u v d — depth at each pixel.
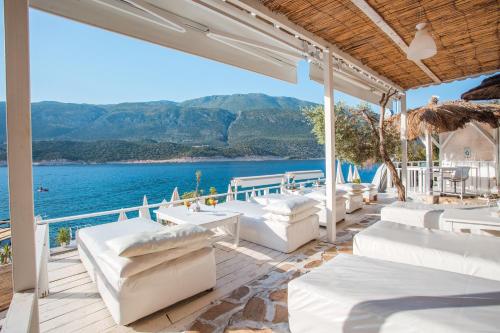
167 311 2.29
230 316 2.20
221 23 3.21
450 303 1.45
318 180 7.96
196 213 3.82
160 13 2.65
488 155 8.66
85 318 2.21
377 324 1.39
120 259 2.14
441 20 3.27
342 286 1.67
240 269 3.09
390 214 3.99
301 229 3.77
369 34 3.62
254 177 6.38
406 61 4.63
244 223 4.07
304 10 3.01
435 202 6.86
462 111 7.00
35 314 1.61
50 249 3.84
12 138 1.60
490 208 3.51
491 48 4.11
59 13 2.12
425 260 2.32
